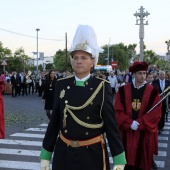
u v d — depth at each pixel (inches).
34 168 243.4
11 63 1918.1
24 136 353.1
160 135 380.8
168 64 1995.6
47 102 394.3
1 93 288.0
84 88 113.3
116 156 111.7
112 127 112.7
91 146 111.0
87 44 113.3
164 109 380.5
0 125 286.8
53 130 118.3
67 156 111.4
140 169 185.3
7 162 257.1
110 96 114.3
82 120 111.0
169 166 256.1
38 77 970.1
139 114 185.2
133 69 188.5
